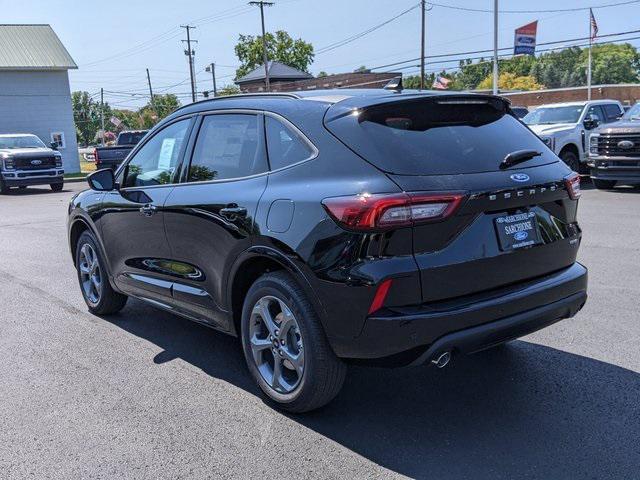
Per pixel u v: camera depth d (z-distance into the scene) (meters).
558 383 4.14
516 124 4.02
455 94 3.78
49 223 12.84
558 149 14.91
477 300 3.34
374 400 3.98
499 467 3.17
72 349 5.03
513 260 3.50
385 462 3.25
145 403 4.01
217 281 4.13
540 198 3.62
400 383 4.23
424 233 3.19
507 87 116.06
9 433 3.65
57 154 21.97
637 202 12.20
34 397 4.12
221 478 3.14
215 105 4.46
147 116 92.06
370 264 3.15
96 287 5.88
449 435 3.51
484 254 3.36
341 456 3.32
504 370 4.37
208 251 4.17
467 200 3.24
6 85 32.25
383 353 3.21
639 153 13.19
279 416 3.79
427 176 3.25
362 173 3.29
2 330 5.54
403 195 3.12
